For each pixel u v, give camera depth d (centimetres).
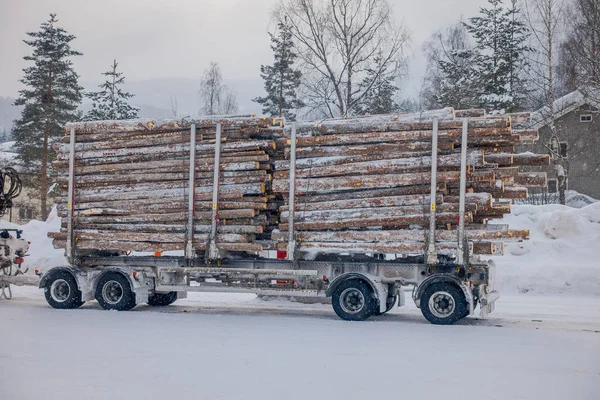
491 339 1103
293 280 1405
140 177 1489
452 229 1281
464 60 4247
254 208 1408
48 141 4928
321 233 1351
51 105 4878
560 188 3406
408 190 1301
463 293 1266
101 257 1559
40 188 4972
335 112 3306
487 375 827
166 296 1614
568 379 808
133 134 1511
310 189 1352
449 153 1289
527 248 2069
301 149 1373
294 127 1374
